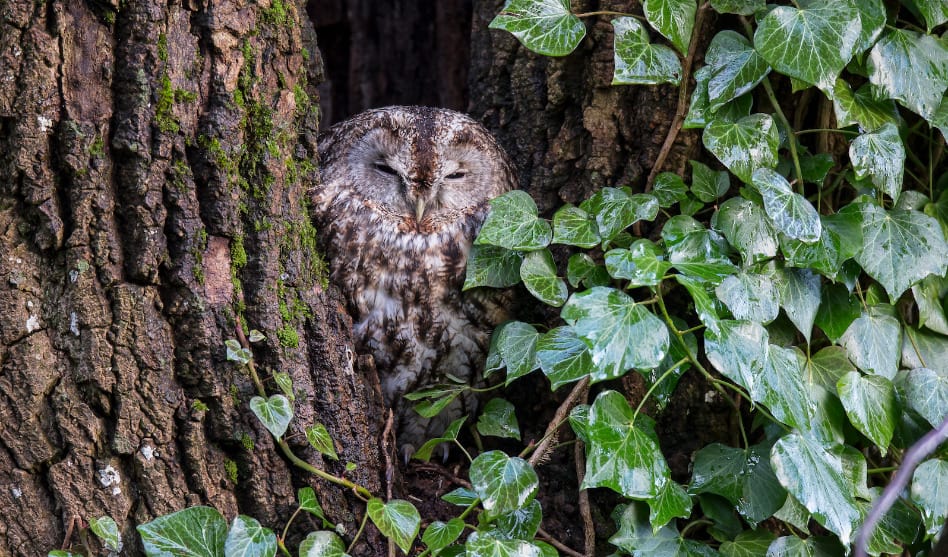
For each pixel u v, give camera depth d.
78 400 4.49
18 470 4.45
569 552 5.40
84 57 4.45
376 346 5.98
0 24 4.34
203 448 4.71
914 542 5.24
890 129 4.92
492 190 6.27
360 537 5.14
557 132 6.10
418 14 8.75
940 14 5.00
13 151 4.38
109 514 4.52
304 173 5.29
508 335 5.35
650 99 5.48
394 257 5.96
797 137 5.29
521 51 6.15
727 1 4.93
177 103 4.59
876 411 4.95
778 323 5.23
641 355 4.23
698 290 4.44
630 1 5.46
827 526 4.48
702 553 4.93
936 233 5.02
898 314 5.34
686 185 5.38
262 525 4.87
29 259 4.46
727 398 5.02
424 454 5.45
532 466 4.97
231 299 4.78
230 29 4.71
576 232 5.13
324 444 4.84
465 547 4.78
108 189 4.50
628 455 4.51
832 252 4.86
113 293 4.52
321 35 9.00
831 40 4.65
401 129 6.10
